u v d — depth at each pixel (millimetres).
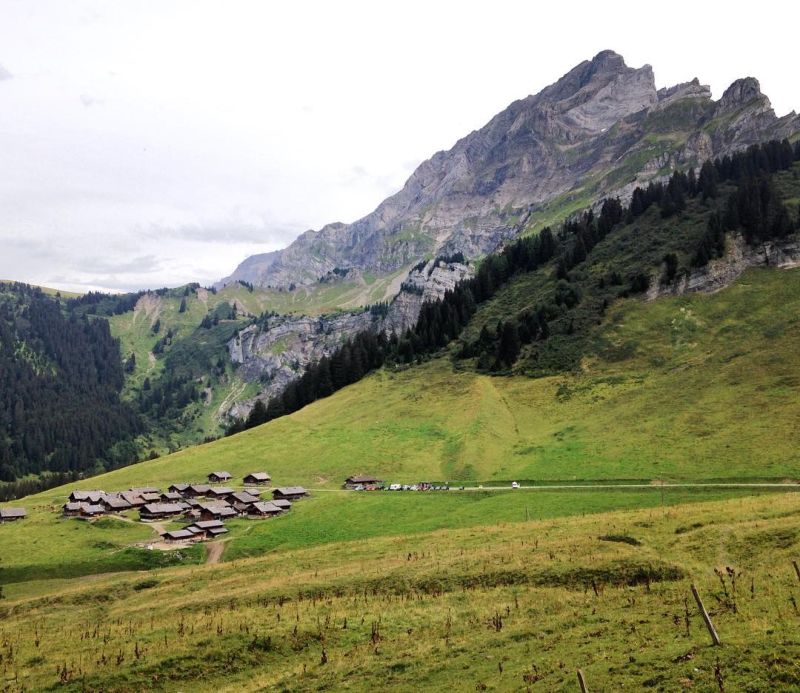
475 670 34844
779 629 30062
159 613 58188
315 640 44781
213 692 38500
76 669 43375
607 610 41094
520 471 133875
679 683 26797
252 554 103688
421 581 56062
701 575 45875
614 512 83875
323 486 149000
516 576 53438
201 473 167750
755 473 106500
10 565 101562
